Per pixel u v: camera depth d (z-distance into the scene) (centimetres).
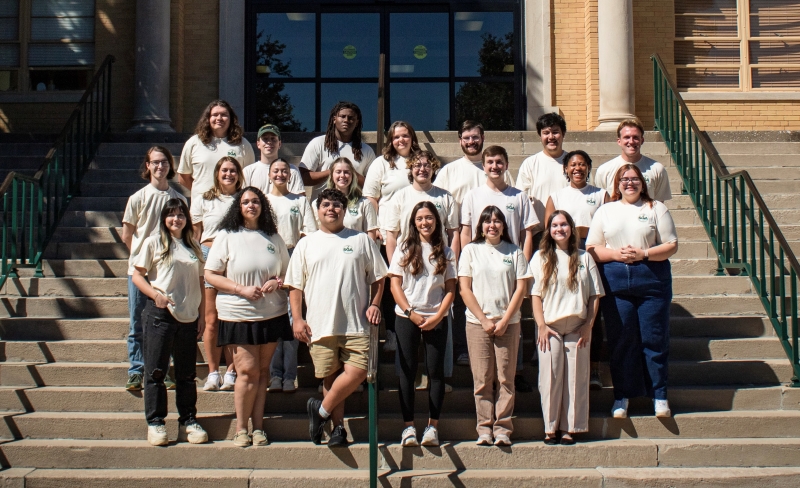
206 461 538
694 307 682
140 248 607
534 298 559
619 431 566
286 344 585
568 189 616
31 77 1174
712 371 617
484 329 539
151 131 1051
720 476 522
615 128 1052
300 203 602
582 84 1157
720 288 705
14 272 720
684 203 841
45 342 635
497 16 1196
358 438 561
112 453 540
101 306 683
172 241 552
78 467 540
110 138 1002
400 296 541
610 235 580
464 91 1189
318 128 1187
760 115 1167
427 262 546
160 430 542
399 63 1193
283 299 549
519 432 564
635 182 583
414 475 522
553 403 547
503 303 545
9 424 564
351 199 604
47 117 1156
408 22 1198
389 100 1189
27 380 611
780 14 1188
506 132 952
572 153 609
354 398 587
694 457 545
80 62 1171
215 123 647
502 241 557
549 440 546
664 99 1000
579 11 1165
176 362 552
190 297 552
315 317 536
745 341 638
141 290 548
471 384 604
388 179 620
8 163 956
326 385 553
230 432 558
